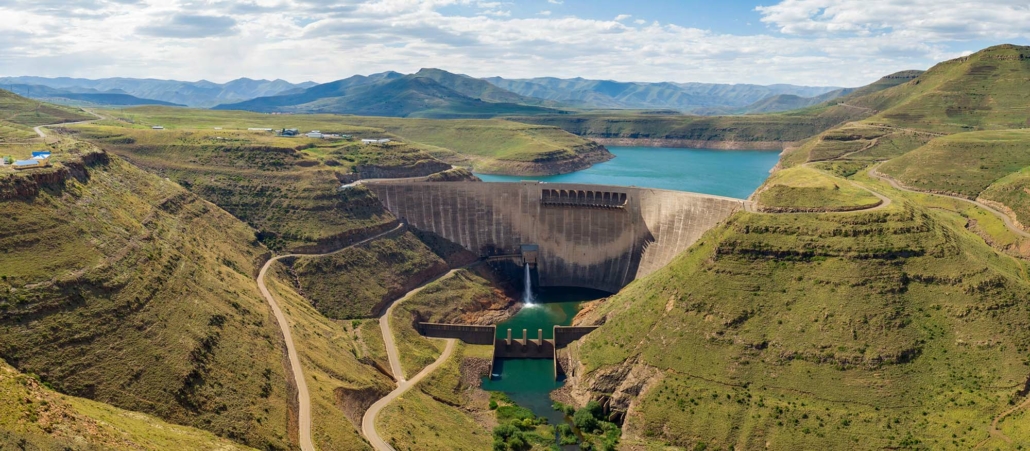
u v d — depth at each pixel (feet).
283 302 600.39
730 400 504.43
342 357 549.13
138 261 477.36
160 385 390.21
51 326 388.78
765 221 609.83
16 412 294.25
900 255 564.71
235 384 422.82
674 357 545.44
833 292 548.72
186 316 455.63
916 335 516.32
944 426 458.09
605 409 547.08
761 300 558.15
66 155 563.07
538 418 538.47
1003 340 503.20
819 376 506.07
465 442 483.10
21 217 442.09
